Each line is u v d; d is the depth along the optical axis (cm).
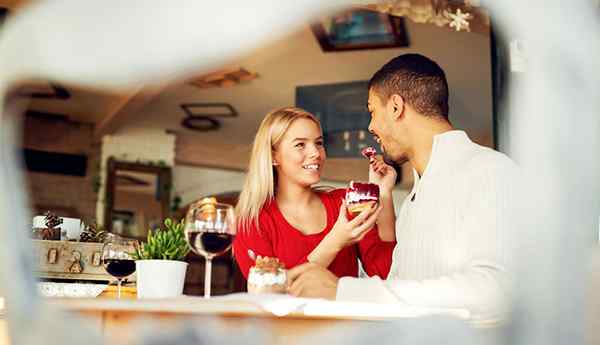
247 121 866
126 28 137
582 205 135
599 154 136
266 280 157
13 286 120
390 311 127
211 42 141
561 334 133
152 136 892
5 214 121
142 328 125
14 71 130
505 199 165
